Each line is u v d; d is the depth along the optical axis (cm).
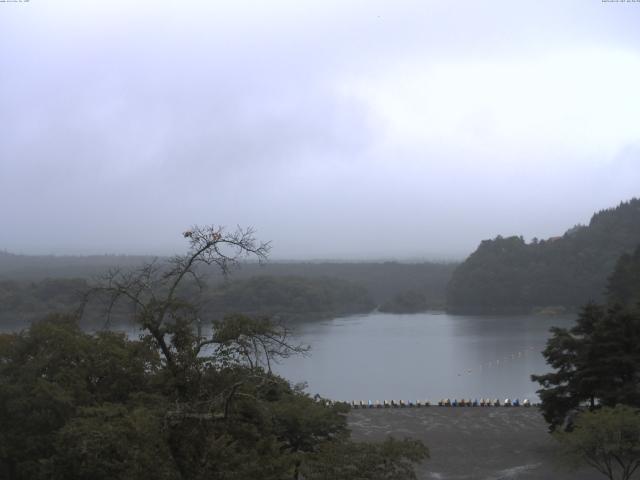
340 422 3647
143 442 2038
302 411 3388
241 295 14562
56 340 3525
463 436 5328
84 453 2248
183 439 2081
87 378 3378
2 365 3741
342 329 16962
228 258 2128
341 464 2352
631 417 3556
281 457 2295
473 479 4228
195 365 2225
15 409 3097
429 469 4459
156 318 2227
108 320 2253
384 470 2389
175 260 2203
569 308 19925
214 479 2045
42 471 2688
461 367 11206
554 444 4975
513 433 5394
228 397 2025
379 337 15275
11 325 11894
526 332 15775
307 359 12012
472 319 19100
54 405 3094
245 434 2298
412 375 10525
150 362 3234
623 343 4747
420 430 5556
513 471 4369
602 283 19288
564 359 4950
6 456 3064
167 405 2161
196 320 2322
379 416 6150
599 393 4656
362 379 10238
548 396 4931
